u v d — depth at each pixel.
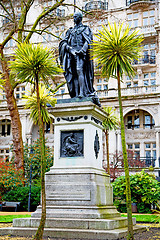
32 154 25.19
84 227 7.45
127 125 38.81
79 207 8.05
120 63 7.82
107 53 7.81
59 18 25.00
